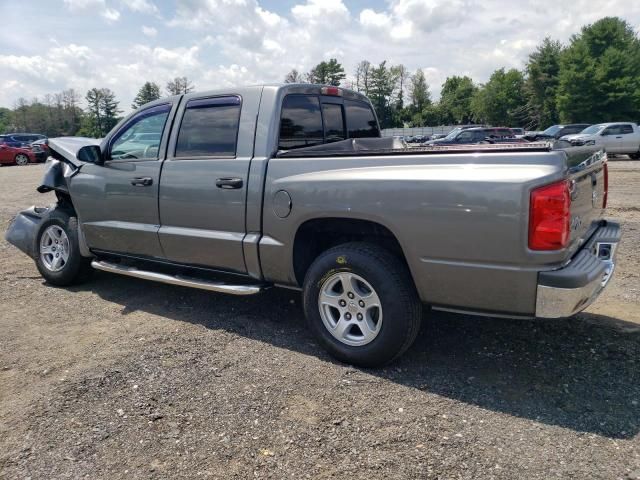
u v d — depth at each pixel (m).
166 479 2.46
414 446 2.65
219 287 4.08
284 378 3.38
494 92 80.00
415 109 95.00
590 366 3.45
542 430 2.77
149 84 93.12
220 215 4.02
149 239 4.54
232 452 2.64
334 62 84.75
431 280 3.17
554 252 2.80
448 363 3.56
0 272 6.04
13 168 24.67
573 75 50.22
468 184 2.94
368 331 3.44
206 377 3.41
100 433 2.82
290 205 3.61
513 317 3.05
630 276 5.29
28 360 3.72
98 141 5.73
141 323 4.39
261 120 3.89
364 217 3.30
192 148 4.23
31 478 2.48
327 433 2.78
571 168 2.94
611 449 2.59
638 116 49.44
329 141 4.61
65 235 5.32
